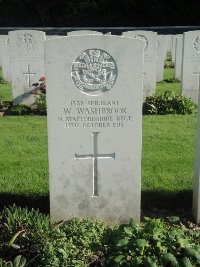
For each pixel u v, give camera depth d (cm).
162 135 324
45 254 160
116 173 196
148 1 1302
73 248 164
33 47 416
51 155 191
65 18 1345
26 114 403
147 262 148
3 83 569
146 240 157
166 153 284
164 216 213
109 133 191
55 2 1323
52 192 196
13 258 170
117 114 188
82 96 185
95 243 167
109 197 199
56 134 189
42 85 414
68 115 187
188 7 1292
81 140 191
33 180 239
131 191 198
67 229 180
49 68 181
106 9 1331
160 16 1317
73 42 179
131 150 193
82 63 182
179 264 148
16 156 280
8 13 1356
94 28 1259
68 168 194
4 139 318
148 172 250
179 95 413
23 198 217
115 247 160
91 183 196
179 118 379
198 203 200
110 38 180
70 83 184
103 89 185
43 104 403
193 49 418
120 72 184
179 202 221
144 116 388
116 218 202
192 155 280
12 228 176
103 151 192
